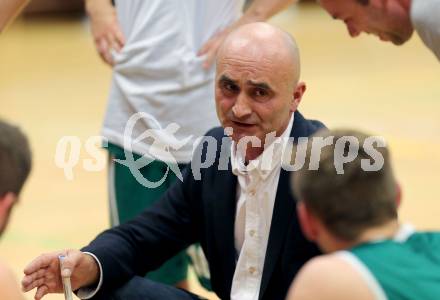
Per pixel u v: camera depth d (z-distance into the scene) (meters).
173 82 7.66
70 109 17.62
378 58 22.97
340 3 6.09
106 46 7.94
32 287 5.81
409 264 4.32
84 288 6.06
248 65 5.73
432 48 5.85
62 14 29.80
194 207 6.25
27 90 19.69
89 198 11.88
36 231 10.63
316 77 20.69
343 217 4.43
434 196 11.81
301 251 5.75
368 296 4.20
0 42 26.23
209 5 7.73
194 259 7.48
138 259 6.16
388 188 4.47
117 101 7.83
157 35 7.68
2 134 4.59
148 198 7.70
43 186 12.34
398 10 5.98
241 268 5.96
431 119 16.30
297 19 29.94
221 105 5.90
